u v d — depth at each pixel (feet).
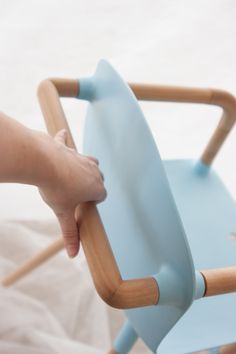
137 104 1.25
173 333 1.89
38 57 4.68
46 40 4.85
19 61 4.61
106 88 1.50
